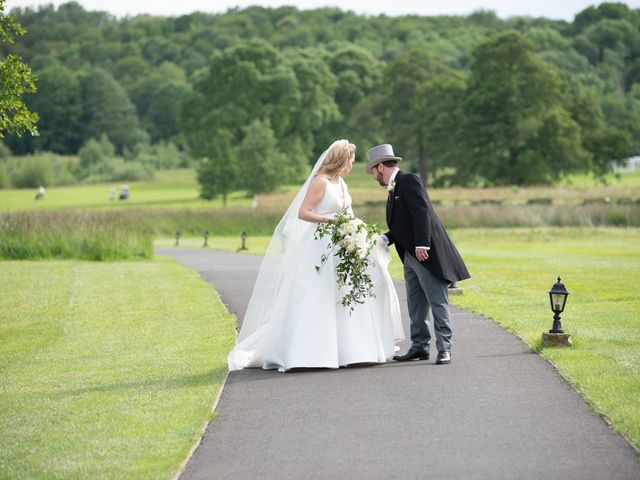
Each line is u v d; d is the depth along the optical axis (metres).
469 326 14.11
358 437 8.05
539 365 10.86
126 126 186.50
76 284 23.11
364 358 11.04
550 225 53.16
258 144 116.38
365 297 11.13
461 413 8.73
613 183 114.06
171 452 7.71
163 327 15.52
